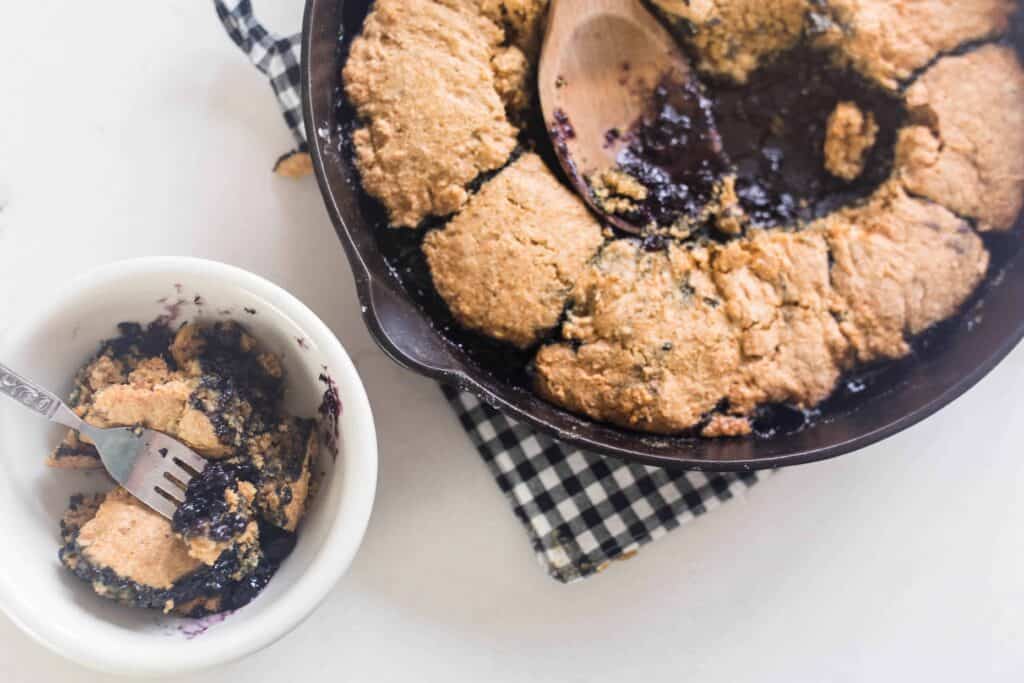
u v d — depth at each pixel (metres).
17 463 0.48
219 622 0.47
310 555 0.48
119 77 0.57
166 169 0.57
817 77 0.56
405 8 0.53
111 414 0.47
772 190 0.56
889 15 0.54
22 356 0.47
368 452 0.47
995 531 0.57
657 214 0.55
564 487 0.55
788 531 0.57
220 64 0.57
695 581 0.56
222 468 0.48
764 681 0.56
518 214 0.53
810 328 0.53
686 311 0.53
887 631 0.56
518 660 0.55
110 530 0.47
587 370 0.53
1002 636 0.56
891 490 0.57
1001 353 0.51
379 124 0.53
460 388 0.49
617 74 0.55
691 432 0.53
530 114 0.54
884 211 0.54
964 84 0.54
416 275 0.54
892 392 0.53
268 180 0.57
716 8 0.54
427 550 0.56
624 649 0.56
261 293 0.47
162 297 0.48
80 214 0.56
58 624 0.45
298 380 0.50
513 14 0.53
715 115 0.56
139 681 0.54
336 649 0.55
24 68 0.56
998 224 0.54
